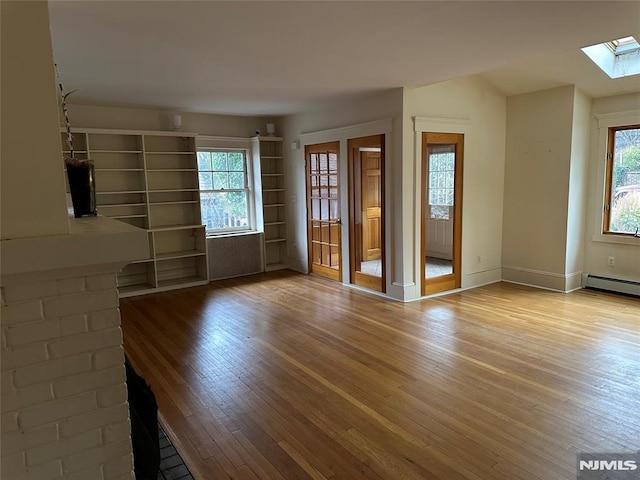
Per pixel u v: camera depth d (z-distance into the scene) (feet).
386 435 8.54
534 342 13.00
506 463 7.63
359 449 8.14
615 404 9.46
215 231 22.82
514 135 19.30
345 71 13.52
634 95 16.78
